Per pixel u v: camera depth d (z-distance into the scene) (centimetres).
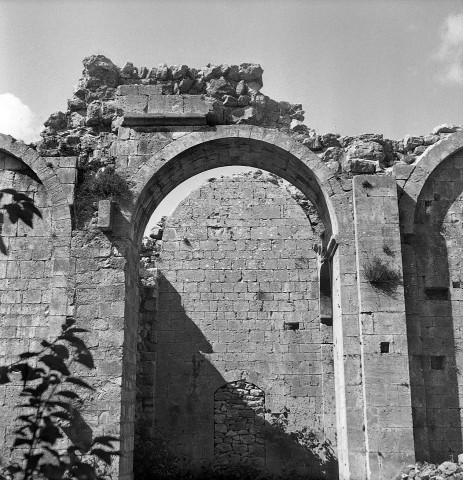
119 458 1684
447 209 1983
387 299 1834
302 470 2633
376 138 2058
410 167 1989
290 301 2830
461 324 1892
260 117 2047
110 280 1845
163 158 1977
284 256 2886
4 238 1892
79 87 2144
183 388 2747
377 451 1720
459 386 1842
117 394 1747
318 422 2681
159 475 2514
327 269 2400
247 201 2964
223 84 2078
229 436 2697
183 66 2098
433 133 2075
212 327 2811
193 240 2917
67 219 1898
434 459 1786
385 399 1759
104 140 2019
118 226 1895
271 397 2727
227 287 2856
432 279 1927
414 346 1853
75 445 684
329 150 2020
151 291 2795
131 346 1928
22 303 1850
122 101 2039
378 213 1908
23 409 1733
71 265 1862
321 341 2702
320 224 2831
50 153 1972
